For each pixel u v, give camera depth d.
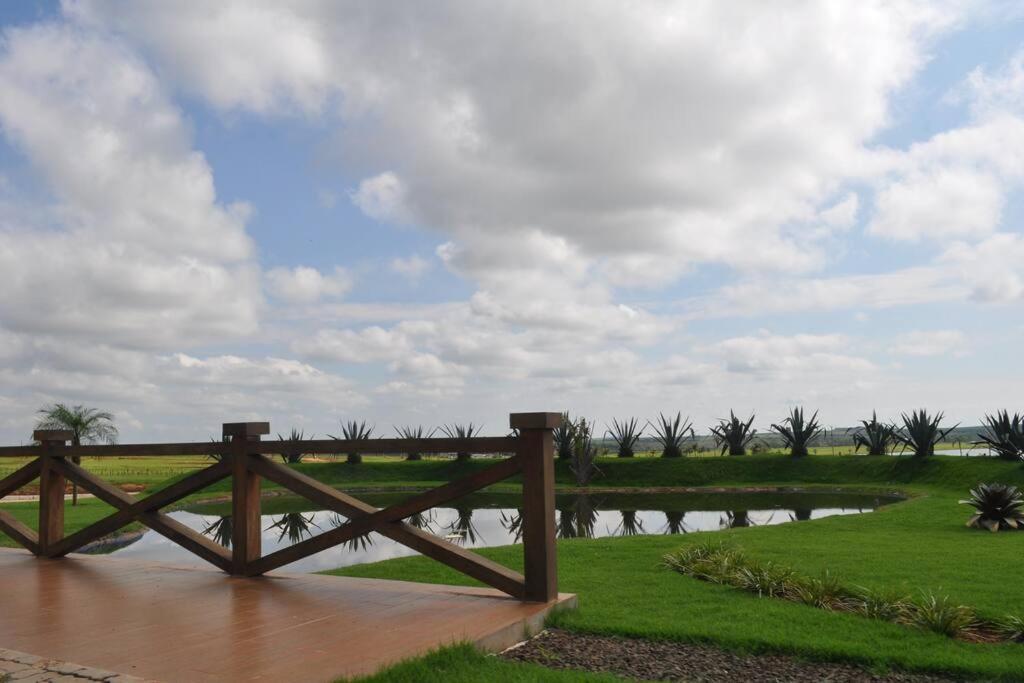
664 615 4.36
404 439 4.52
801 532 9.23
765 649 3.69
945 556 6.83
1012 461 17.56
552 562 4.22
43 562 6.08
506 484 22.62
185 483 5.53
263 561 5.11
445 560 4.36
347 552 9.98
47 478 6.37
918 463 19.78
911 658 3.49
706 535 8.82
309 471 25.44
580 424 23.88
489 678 2.99
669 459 23.98
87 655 3.28
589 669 3.33
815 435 23.28
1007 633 4.04
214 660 3.16
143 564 5.86
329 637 3.50
